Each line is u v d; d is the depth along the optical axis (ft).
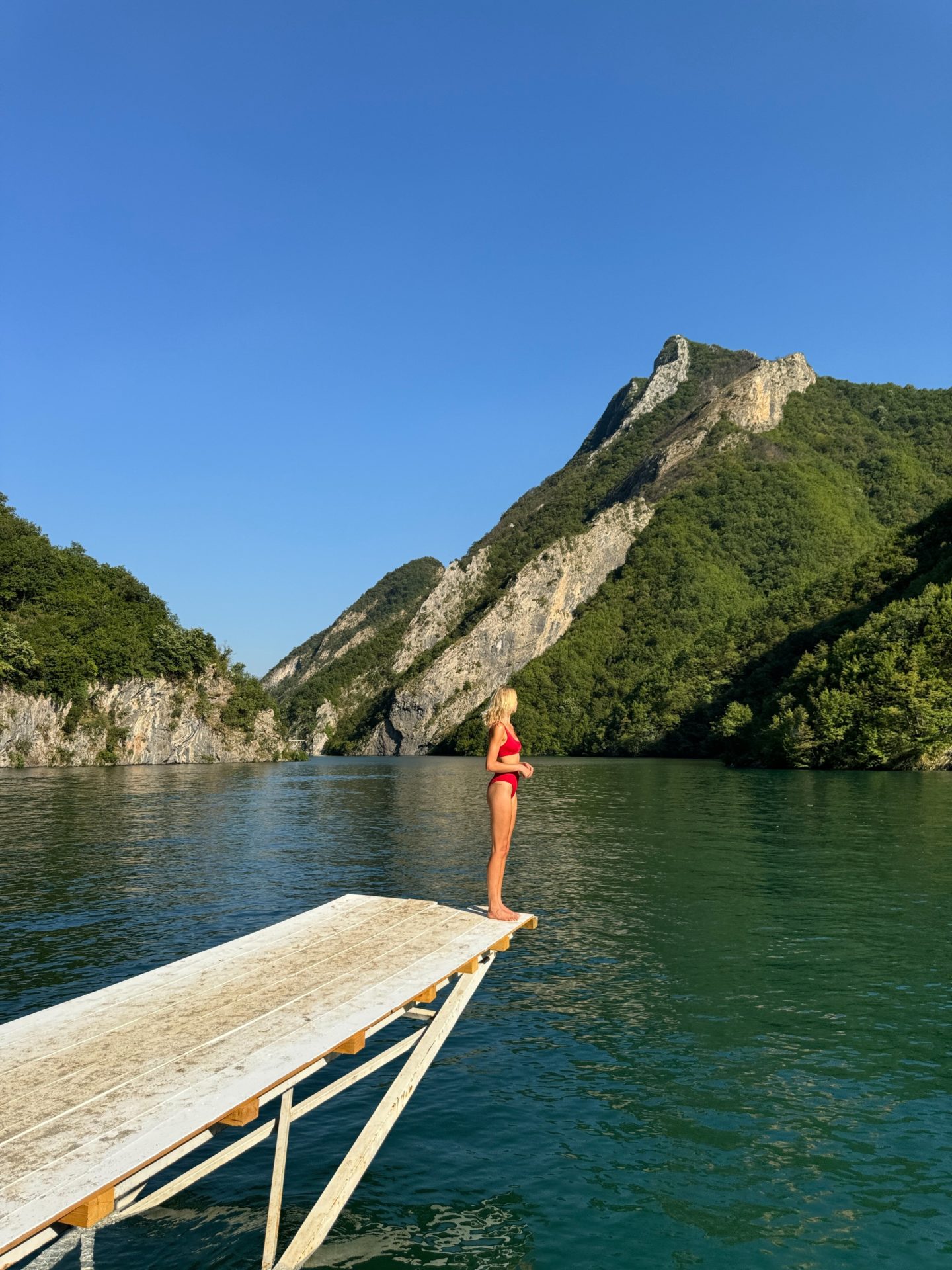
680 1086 32.73
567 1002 42.91
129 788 216.54
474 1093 32.17
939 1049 36.40
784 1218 23.80
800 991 44.55
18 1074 17.81
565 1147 27.91
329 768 416.67
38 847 104.22
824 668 300.81
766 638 471.21
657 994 44.11
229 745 466.70
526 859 91.25
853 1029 38.88
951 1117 30.09
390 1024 40.42
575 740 605.31
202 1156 27.40
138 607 463.42
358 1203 24.47
